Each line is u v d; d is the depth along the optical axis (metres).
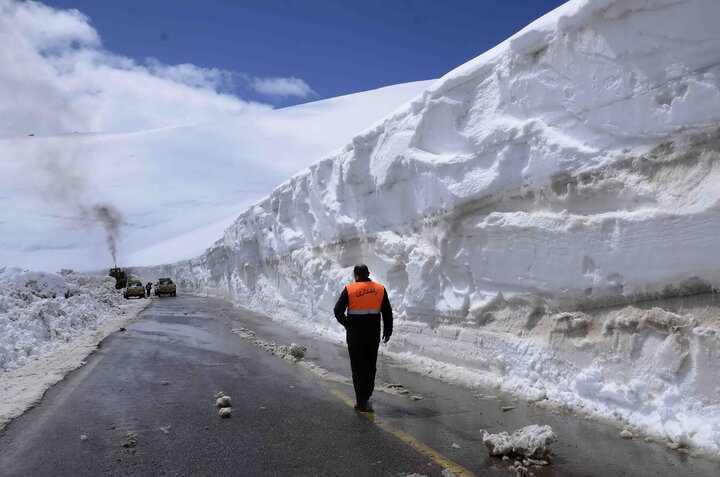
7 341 9.74
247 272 25.55
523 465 3.79
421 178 8.27
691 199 4.40
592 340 5.19
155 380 7.37
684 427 4.08
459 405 5.53
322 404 5.84
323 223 13.69
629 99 5.00
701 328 4.18
